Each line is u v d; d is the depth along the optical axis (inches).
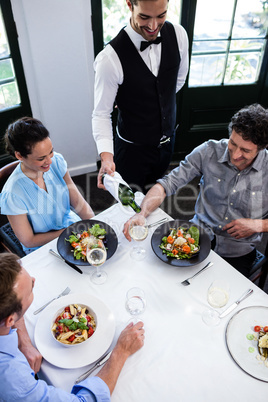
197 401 38.8
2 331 38.5
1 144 111.6
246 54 116.6
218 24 108.9
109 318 46.0
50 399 37.5
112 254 54.3
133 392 39.6
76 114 115.0
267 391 39.5
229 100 124.9
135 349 42.6
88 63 110.2
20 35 97.1
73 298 48.1
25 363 39.4
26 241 65.6
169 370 41.4
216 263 54.1
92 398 38.0
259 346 43.3
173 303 48.5
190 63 115.4
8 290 35.5
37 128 55.7
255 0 105.3
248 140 54.4
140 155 87.0
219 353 43.1
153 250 54.7
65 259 53.4
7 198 61.8
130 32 70.2
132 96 77.0
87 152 125.4
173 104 83.1
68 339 43.4
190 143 133.6
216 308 46.8
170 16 106.6
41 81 104.4
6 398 37.2
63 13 95.7
